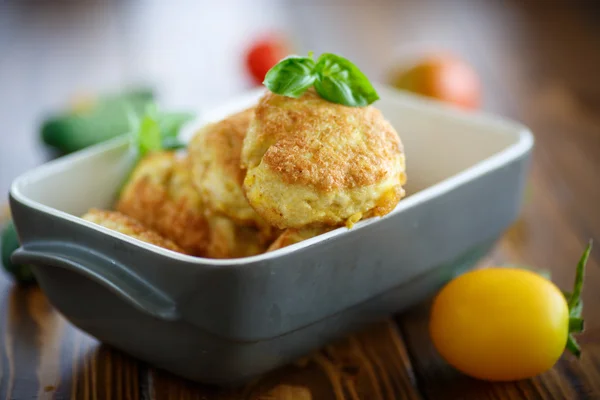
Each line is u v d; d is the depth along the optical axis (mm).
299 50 675
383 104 464
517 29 791
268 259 337
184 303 344
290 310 350
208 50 734
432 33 778
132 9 852
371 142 363
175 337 356
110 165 425
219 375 361
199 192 397
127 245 348
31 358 390
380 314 392
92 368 385
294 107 370
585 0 862
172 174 412
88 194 421
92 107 539
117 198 430
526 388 378
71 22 811
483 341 367
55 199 410
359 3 876
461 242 399
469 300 372
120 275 352
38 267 376
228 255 389
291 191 349
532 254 459
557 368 388
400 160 370
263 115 370
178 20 816
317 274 352
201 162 394
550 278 441
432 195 377
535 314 366
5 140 562
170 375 382
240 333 344
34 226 371
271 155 352
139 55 719
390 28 792
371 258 366
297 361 388
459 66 588
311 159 352
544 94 636
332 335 379
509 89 644
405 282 386
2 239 430
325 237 349
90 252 359
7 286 436
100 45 745
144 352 373
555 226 483
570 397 374
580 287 384
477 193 395
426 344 400
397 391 376
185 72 680
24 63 699
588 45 744
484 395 375
